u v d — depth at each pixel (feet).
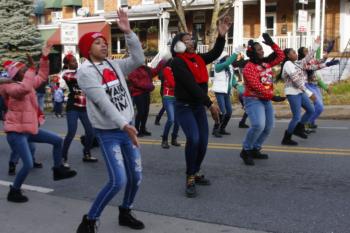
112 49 106.01
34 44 103.86
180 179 23.56
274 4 85.30
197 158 20.74
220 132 36.27
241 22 79.61
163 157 28.94
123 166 15.21
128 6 100.89
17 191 20.33
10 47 100.83
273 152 28.48
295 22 83.61
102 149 15.23
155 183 22.89
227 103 35.73
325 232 15.88
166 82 31.32
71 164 27.91
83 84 14.66
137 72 35.91
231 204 19.17
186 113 19.83
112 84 14.96
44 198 20.93
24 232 16.76
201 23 92.58
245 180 22.61
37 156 30.91
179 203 19.56
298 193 20.26
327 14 79.82
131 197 16.56
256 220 17.22
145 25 100.53
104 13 104.42
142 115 36.70
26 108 19.74
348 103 52.60
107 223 17.20
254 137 25.29
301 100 30.63
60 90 59.88
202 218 17.63
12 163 25.85
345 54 70.85
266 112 25.45
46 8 114.73
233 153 28.96
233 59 27.17
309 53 32.81
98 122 15.05
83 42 14.99
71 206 19.67
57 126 47.26
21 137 19.83
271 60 24.67
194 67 19.40
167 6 91.09
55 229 16.98
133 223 16.62
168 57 34.78
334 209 18.10
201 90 19.16
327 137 33.27
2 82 19.20
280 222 16.94
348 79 65.31
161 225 17.02
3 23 100.17
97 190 22.15
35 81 19.67
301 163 25.54
